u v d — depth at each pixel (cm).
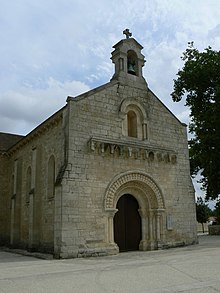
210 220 6334
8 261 1689
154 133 2320
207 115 2870
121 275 1120
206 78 2869
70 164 1878
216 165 2938
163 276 1072
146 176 2181
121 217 2114
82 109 2005
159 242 2130
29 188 2545
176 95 3075
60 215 1788
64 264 1488
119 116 2162
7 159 3125
